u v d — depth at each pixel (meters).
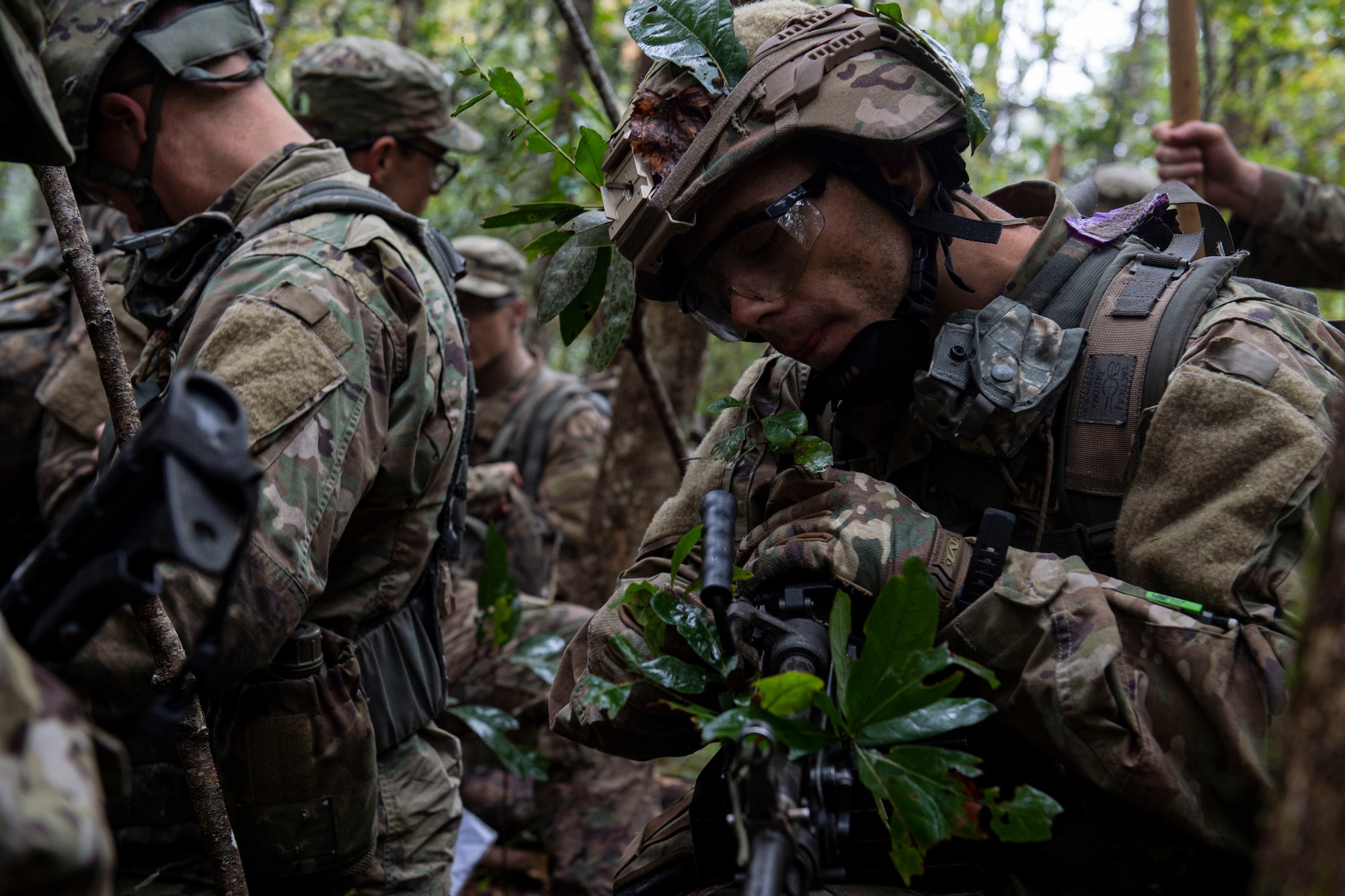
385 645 1.75
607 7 6.17
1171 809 1.12
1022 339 1.29
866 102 1.29
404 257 1.65
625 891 1.43
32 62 0.89
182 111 1.75
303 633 1.55
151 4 1.71
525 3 6.37
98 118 1.74
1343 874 0.64
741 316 1.37
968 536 1.33
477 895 3.04
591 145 1.61
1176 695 1.14
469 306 3.96
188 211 1.78
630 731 1.36
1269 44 6.02
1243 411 1.16
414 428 1.63
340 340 1.52
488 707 2.71
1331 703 0.67
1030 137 7.49
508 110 5.01
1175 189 1.53
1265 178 2.58
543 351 6.45
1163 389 1.24
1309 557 1.13
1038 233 1.47
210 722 1.55
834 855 0.95
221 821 1.24
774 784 0.85
